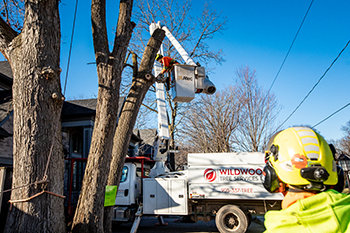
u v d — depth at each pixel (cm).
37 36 388
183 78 446
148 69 578
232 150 1697
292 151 128
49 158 361
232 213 788
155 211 835
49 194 366
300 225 113
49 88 387
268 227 121
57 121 396
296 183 124
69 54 406
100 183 452
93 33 524
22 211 349
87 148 1675
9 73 1472
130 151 2558
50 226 358
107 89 492
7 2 706
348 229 106
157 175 916
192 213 848
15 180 361
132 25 553
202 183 811
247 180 794
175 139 1686
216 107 1675
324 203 115
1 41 409
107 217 516
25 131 366
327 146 131
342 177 134
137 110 575
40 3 393
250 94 1549
